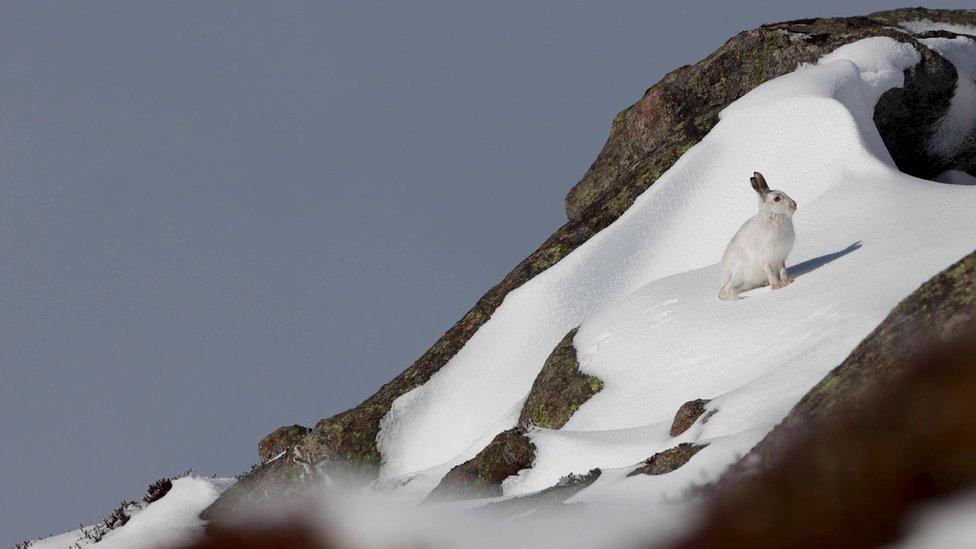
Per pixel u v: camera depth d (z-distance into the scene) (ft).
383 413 483.92
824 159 487.20
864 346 157.38
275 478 411.54
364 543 125.90
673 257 512.22
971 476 89.30
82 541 365.61
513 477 292.61
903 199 405.59
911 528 88.38
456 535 140.97
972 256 150.71
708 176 525.34
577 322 501.15
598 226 536.42
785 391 243.81
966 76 577.02
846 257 343.87
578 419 352.49
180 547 115.96
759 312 327.26
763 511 100.22
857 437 98.12
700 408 262.67
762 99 542.16
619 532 130.00
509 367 495.00
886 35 577.84
